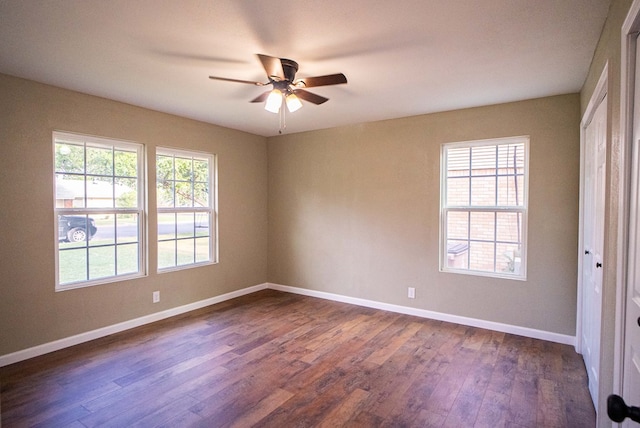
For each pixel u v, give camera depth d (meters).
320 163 4.91
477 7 1.89
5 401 2.38
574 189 3.28
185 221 4.38
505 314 3.64
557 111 3.35
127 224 3.78
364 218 4.55
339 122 4.49
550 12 1.92
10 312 2.93
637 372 1.27
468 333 3.62
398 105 3.70
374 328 3.76
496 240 3.73
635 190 1.36
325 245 4.90
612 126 1.71
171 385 2.59
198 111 3.97
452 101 3.54
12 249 2.93
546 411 2.29
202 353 3.14
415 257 4.17
